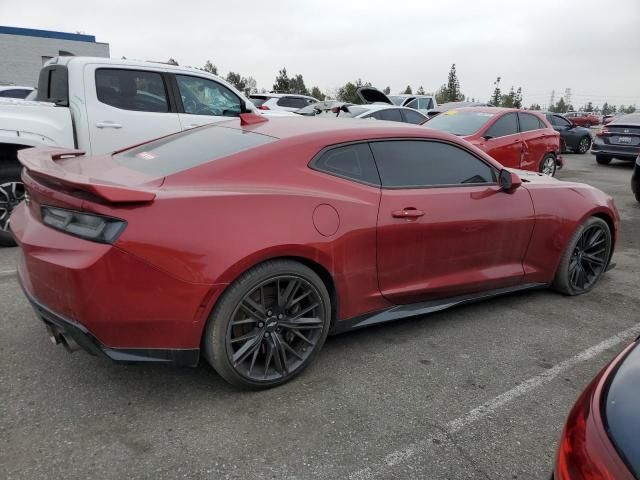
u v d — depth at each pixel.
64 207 2.45
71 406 2.61
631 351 1.65
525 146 9.15
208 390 2.79
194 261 2.43
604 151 14.07
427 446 2.41
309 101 17.52
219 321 2.56
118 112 5.69
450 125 8.98
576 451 1.36
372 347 3.37
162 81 6.04
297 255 2.73
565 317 3.97
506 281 3.88
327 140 3.05
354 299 3.09
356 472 2.22
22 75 32.84
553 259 4.15
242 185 2.73
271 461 2.27
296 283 2.79
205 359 2.90
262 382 2.77
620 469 1.23
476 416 2.66
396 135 3.35
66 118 5.41
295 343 2.95
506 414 2.69
